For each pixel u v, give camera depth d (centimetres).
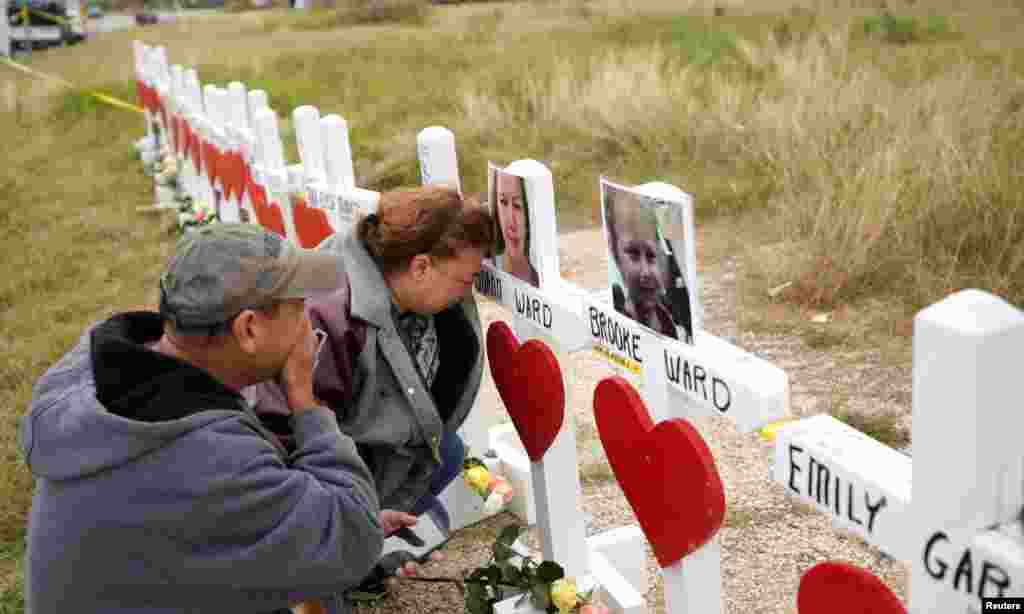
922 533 135
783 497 322
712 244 587
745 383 183
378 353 244
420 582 300
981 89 702
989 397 123
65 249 724
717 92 848
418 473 270
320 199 393
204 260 178
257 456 178
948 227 495
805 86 779
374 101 1180
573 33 1612
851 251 488
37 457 177
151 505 172
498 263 263
